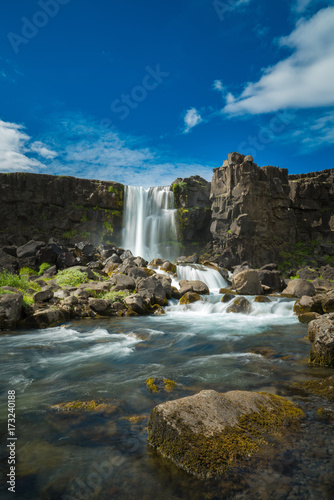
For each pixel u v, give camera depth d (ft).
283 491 9.12
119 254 84.07
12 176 114.01
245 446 11.02
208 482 9.70
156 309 49.78
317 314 40.32
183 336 32.73
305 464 10.28
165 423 11.70
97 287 53.11
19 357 25.38
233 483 9.54
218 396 13.56
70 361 24.23
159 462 10.95
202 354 26.14
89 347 28.60
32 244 72.02
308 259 113.09
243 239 106.22
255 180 108.47
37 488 9.76
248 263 102.06
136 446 12.01
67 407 15.44
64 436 12.82
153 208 134.82
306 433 12.25
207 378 19.62
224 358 24.59
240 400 13.73
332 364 21.75
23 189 115.03
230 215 109.91
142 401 16.16
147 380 18.66
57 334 34.09
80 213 120.57
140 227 131.75
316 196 127.75
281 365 22.38
